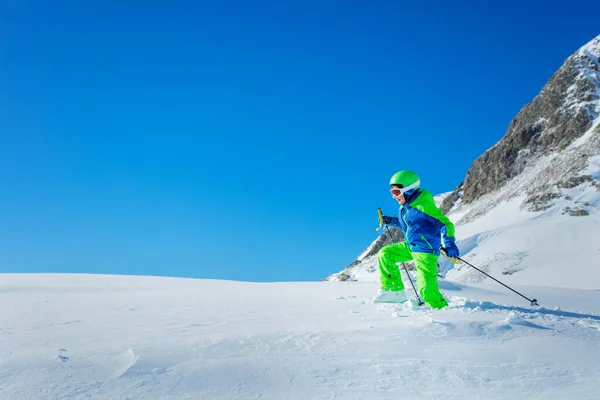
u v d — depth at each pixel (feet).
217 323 14.46
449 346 11.87
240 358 10.00
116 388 8.30
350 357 10.61
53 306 18.86
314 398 8.51
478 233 205.26
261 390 8.70
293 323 14.46
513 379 9.98
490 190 313.94
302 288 27.94
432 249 19.42
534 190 248.32
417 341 12.07
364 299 21.39
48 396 7.82
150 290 28.07
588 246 169.48
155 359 9.52
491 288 29.27
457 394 8.96
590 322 16.53
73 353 9.73
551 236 185.37
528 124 329.72
